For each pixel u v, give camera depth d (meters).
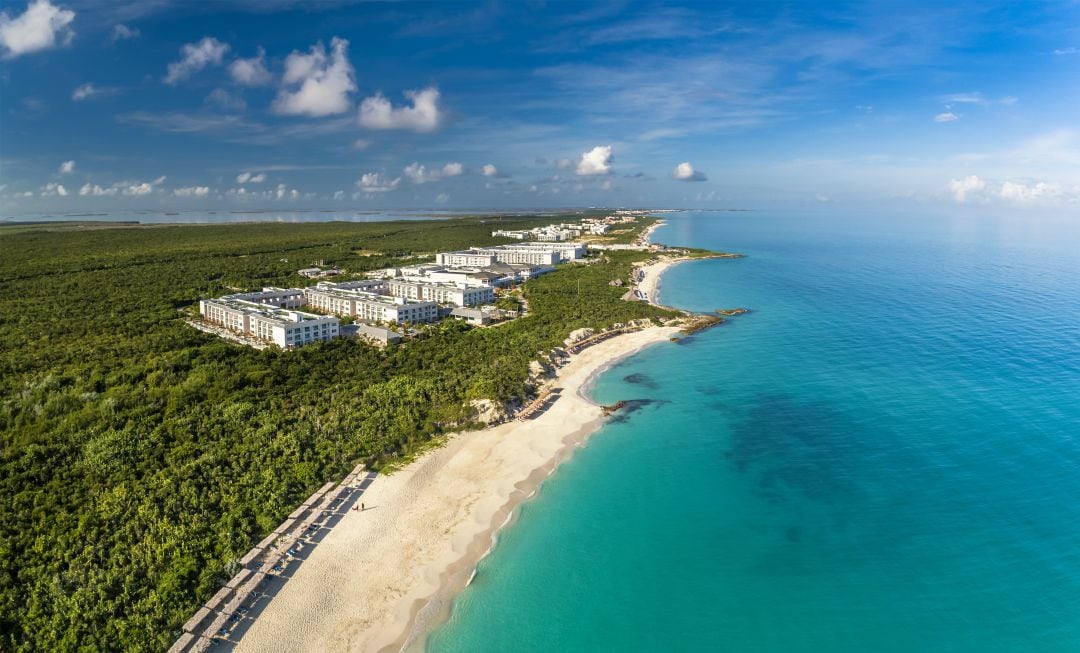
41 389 141.00
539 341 198.62
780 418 144.38
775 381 170.38
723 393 162.38
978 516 101.06
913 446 126.81
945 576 87.19
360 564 89.69
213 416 130.12
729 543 96.50
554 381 170.88
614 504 108.00
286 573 86.94
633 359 195.00
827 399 155.38
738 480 115.94
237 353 176.38
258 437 121.25
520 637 77.94
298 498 104.12
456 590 85.75
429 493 109.31
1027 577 86.06
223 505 99.44
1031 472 114.38
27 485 102.06
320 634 76.88
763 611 81.94
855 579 87.38
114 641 72.69
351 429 126.94
